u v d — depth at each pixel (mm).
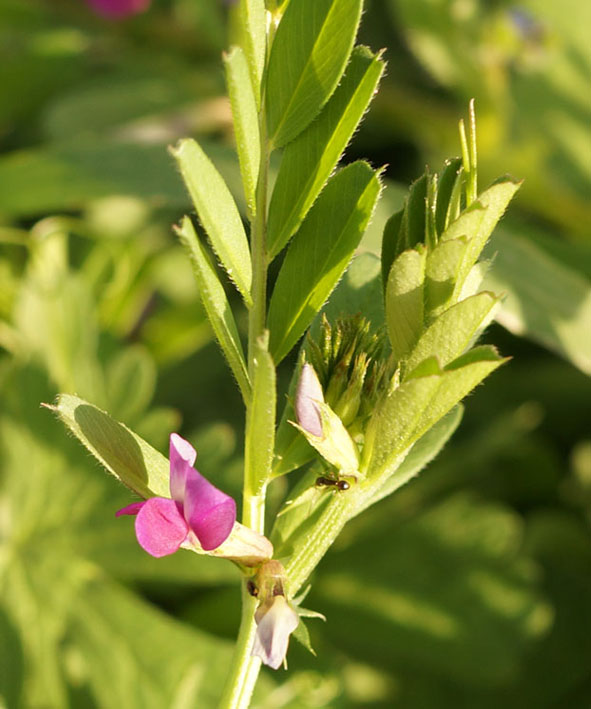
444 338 352
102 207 854
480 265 367
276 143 365
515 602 706
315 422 355
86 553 665
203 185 354
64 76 935
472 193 353
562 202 872
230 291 801
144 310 834
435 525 735
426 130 901
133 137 872
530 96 871
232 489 638
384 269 363
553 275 626
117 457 354
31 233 760
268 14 366
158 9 972
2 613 643
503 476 787
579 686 719
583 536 766
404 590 721
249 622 359
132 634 639
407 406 351
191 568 656
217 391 809
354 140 915
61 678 628
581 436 800
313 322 383
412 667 706
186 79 912
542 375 804
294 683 642
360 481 359
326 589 729
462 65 872
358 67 365
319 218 367
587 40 853
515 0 864
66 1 945
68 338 723
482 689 707
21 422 681
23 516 669
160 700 617
